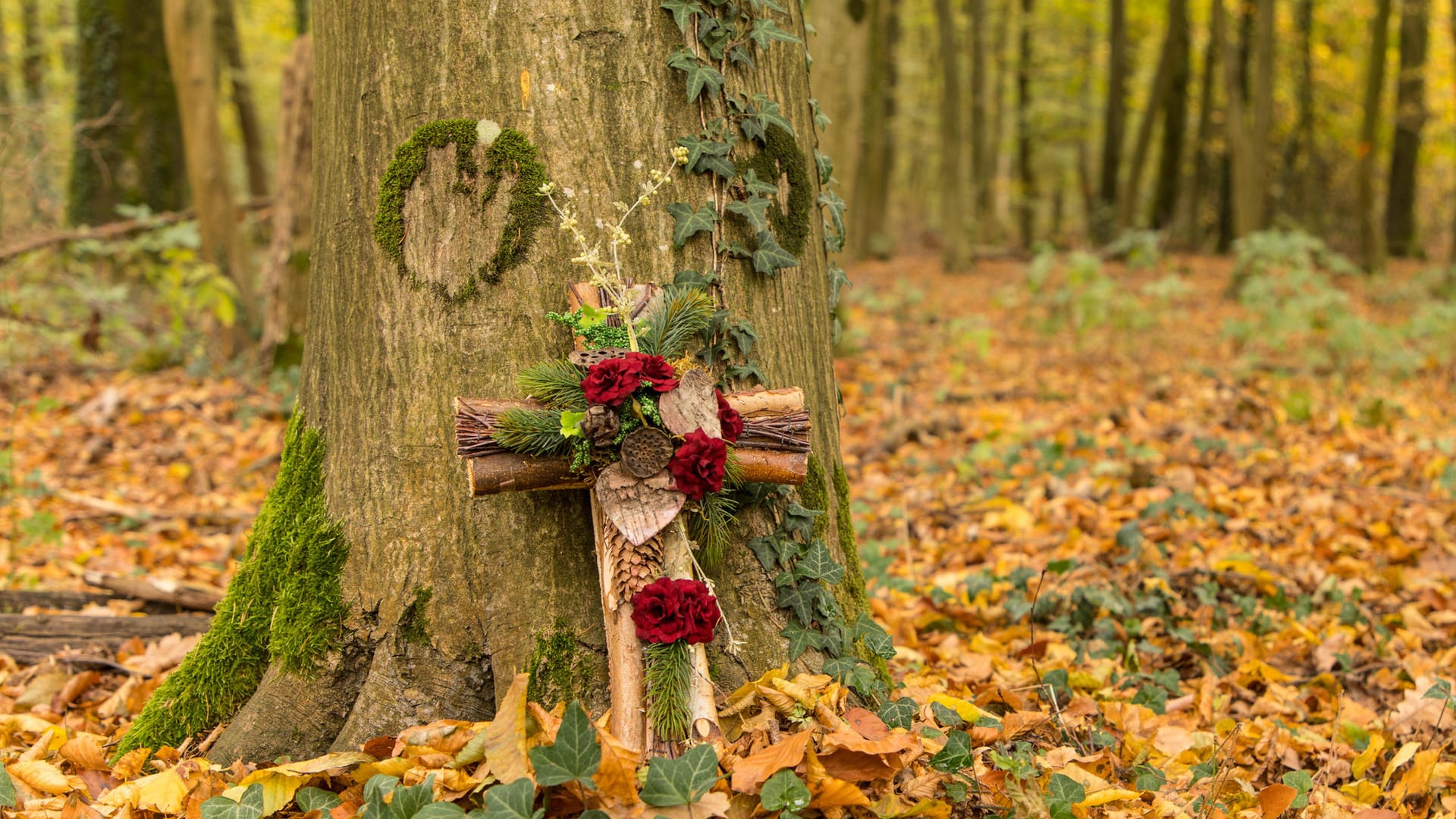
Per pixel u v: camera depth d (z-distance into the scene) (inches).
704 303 96.0
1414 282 544.4
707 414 87.5
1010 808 90.0
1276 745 114.7
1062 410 310.8
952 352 422.6
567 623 96.2
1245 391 317.7
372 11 99.7
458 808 80.1
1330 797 105.0
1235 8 967.6
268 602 104.7
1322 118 991.0
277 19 859.4
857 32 389.1
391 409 99.3
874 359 417.4
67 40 684.1
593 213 96.7
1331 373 342.3
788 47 108.8
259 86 927.7
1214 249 924.0
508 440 85.9
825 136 389.1
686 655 86.8
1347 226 995.9
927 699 108.4
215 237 374.6
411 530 98.2
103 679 138.4
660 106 98.2
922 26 1158.3
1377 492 215.3
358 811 87.7
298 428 108.1
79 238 340.8
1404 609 157.6
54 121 346.6
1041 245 447.2
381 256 99.5
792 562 101.8
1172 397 324.5
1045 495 222.5
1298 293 343.0
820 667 100.8
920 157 1330.0
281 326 338.6
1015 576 158.6
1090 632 148.1
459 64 96.7
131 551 195.9
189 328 362.9
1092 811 96.4
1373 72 663.1
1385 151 992.2
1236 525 190.1
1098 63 1117.7
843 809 88.3
